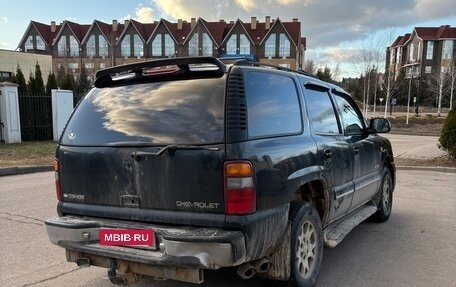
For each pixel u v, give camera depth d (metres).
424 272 4.05
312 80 4.26
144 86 3.32
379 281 3.84
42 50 61.97
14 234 5.18
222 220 2.80
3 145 14.75
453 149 11.74
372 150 5.37
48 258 4.39
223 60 3.25
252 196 2.84
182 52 58.47
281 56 56.97
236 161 2.79
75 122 3.48
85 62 60.84
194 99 3.03
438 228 5.59
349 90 54.12
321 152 3.83
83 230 3.15
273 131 3.25
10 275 3.94
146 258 2.85
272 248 3.11
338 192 4.18
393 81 44.94
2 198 7.27
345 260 4.38
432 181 9.47
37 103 17.02
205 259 2.70
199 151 2.84
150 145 3.01
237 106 2.90
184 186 2.89
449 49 65.25
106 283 3.78
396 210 6.63
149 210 3.02
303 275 3.56
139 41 60.00
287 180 3.21
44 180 9.27
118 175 3.13
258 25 59.66
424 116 41.91
